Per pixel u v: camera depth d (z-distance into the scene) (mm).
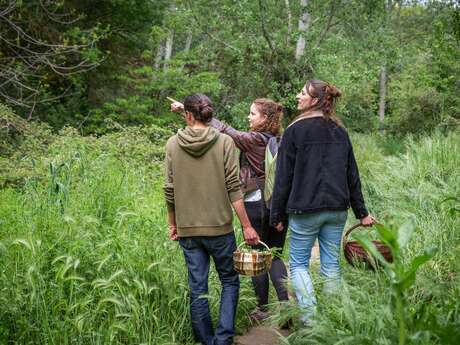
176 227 3658
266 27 16344
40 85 12164
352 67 16531
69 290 3482
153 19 14383
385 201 7172
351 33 17328
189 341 3686
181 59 16047
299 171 3609
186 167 3457
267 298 4148
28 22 11562
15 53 11602
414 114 20562
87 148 7383
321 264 3824
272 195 3695
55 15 11547
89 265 3625
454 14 9977
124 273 3598
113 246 3742
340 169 3621
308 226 3662
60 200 4090
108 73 14422
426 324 2512
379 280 3412
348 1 16609
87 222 3840
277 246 4152
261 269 3424
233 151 3496
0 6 10812
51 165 4414
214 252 3535
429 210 5645
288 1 16359
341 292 3193
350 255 3828
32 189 4586
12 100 9984
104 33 13422
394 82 23203
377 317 2721
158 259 3854
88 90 14406
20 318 3180
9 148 7977
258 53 16062
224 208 3490
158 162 7797
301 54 16578
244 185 4027
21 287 3297
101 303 3316
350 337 2623
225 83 17344
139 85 14906
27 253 3506
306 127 3625
